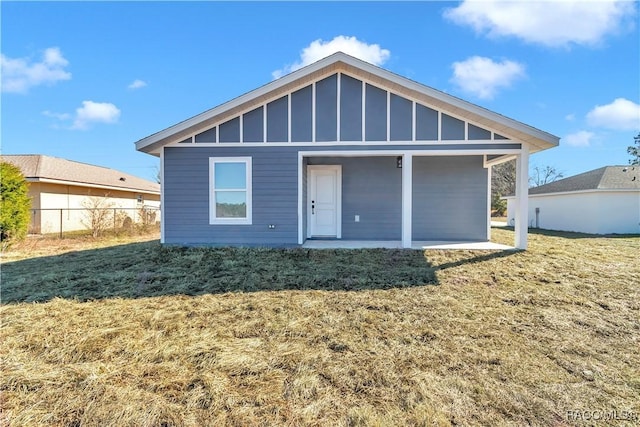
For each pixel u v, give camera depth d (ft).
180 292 15.51
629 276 17.51
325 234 31.35
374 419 6.89
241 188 25.02
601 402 7.48
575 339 10.65
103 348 10.08
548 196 53.31
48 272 19.21
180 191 25.14
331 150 24.32
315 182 31.32
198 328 11.57
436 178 30.96
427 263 20.43
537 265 19.77
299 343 10.44
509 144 23.17
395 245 26.05
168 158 25.11
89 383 8.20
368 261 20.93
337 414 7.12
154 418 6.99
